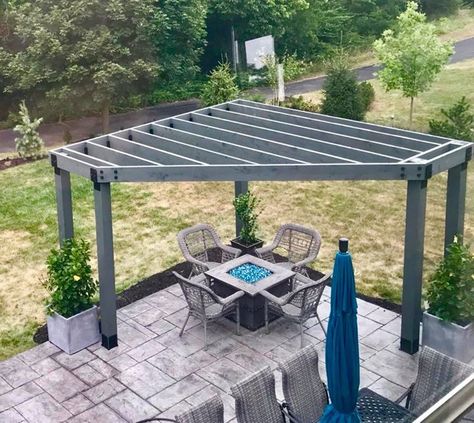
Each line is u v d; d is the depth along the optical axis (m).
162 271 10.41
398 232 11.66
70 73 18.05
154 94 21.92
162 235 11.96
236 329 8.40
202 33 22.25
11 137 19.62
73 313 8.00
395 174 7.07
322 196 13.47
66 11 18.14
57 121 21.09
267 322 8.30
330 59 17.97
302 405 6.01
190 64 22.22
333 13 21.42
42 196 13.97
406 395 5.96
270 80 20.02
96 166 7.59
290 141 8.48
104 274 7.84
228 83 17.75
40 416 6.89
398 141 8.02
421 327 7.79
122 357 7.88
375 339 8.09
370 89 13.77
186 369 7.62
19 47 20.31
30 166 16.09
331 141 8.48
